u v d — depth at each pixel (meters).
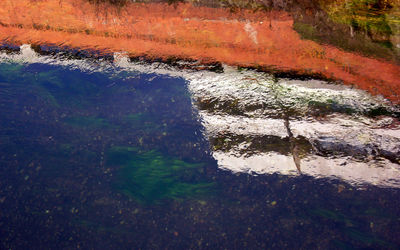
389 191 2.83
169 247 2.50
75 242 2.52
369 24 3.40
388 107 3.33
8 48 4.31
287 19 3.58
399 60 3.36
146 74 3.95
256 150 3.17
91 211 2.74
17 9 4.14
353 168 2.98
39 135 3.36
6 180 2.93
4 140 3.28
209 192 2.88
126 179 2.99
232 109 3.51
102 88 3.84
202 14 3.72
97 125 3.48
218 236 2.56
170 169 3.07
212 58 3.82
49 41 4.20
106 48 4.07
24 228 2.59
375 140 3.13
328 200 2.79
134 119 3.51
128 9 3.86
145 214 2.73
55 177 2.98
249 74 3.72
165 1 3.76
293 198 2.81
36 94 3.79
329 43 3.54
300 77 3.63
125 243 2.52
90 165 3.10
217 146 3.24
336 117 3.33
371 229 2.59
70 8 4.00
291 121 3.35
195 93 3.70
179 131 3.38
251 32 3.69
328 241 2.52
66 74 4.04
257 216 2.70
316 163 3.04
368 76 3.45
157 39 3.92
